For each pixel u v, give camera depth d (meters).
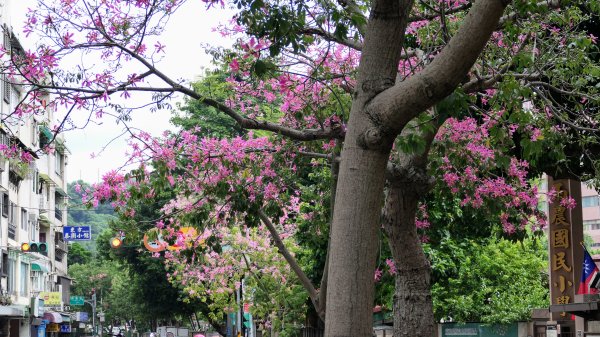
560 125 12.16
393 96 5.61
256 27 8.16
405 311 10.18
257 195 11.38
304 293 23.55
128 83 8.34
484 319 23.14
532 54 10.11
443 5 8.73
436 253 19.22
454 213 17.00
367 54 5.90
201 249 11.62
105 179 11.03
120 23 8.52
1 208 35.38
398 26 5.88
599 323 17.02
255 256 23.86
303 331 25.70
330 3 8.56
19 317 37.41
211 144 11.24
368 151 5.73
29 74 8.48
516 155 13.36
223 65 10.88
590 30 13.01
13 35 21.52
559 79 10.46
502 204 11.38
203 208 11.48
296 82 10.23
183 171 11.72
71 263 84.31
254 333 36.53
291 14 8.01
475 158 11.05
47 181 48.16
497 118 9.71
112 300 74.50
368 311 5.65
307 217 17.05
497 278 23.56
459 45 5.43
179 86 8.30
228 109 8.52
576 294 16.34
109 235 50.25
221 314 27.92
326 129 9.09
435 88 5.52
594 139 10.70
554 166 13.16
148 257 40.62
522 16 9.29
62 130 8.74
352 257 5.67
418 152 6.65
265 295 24.52
